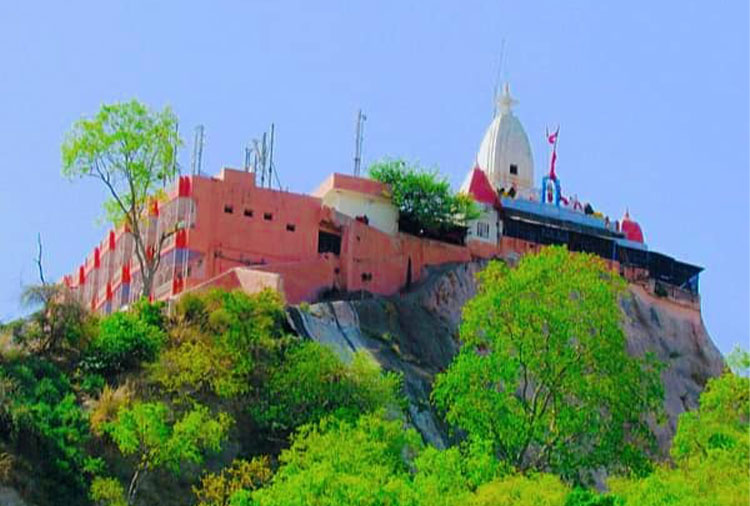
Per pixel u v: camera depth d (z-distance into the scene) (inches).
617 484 2529.5
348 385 2960.1
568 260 2913.4
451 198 4099.4
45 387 2795.3
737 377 2829.7
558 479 2500.0
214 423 2647.6
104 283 4222.4
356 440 2534.5
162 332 3056.1
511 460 2743.6
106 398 2810.0
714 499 2343.8
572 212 4443.9
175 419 2785.4
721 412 2802.7
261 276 3447.3
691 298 4448.8
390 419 3014.3
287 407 2935.5
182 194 3715.6
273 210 3772.1
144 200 3703.3
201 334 3073.3
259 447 2878.9
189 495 2704.2
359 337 3472.0
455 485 2388.0
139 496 2645.2
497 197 4276.6
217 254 3690.9
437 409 3302.2
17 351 2903.5
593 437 2775.6
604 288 2856.8
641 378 2832.2
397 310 3659.0
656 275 4441.4
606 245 4394.7
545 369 2805.1
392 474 2438.5
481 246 4156.0
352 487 2277.3
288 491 2303.2
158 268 3764.8
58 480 2564.0
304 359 2982.3
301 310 3435.0
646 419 3735.2
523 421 2768.2
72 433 2664.9
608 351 2812.5
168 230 3745.1
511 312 2842.0
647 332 4254.4
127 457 2694.4
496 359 2802.7
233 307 3120.1
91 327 3036.4
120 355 2979.8
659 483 2385.6
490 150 4987.7
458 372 2819.9
